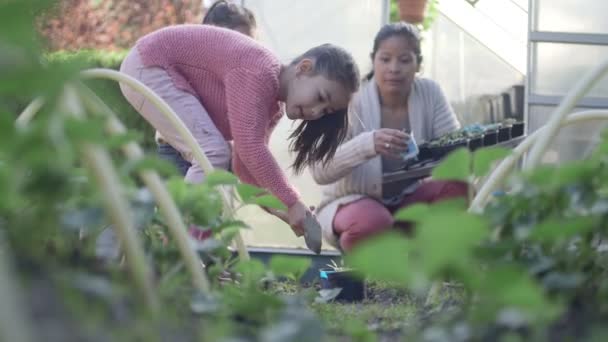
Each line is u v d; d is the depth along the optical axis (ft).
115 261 5.65
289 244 16.43
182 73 11.25
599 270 5.19
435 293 6.52
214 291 5.64
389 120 13.66
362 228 13.01
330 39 16.87
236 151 11.00
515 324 3.41
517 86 19.51
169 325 4.04
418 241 2.90
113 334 3.43
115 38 25.21
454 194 13.08
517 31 19.44
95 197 4.28
